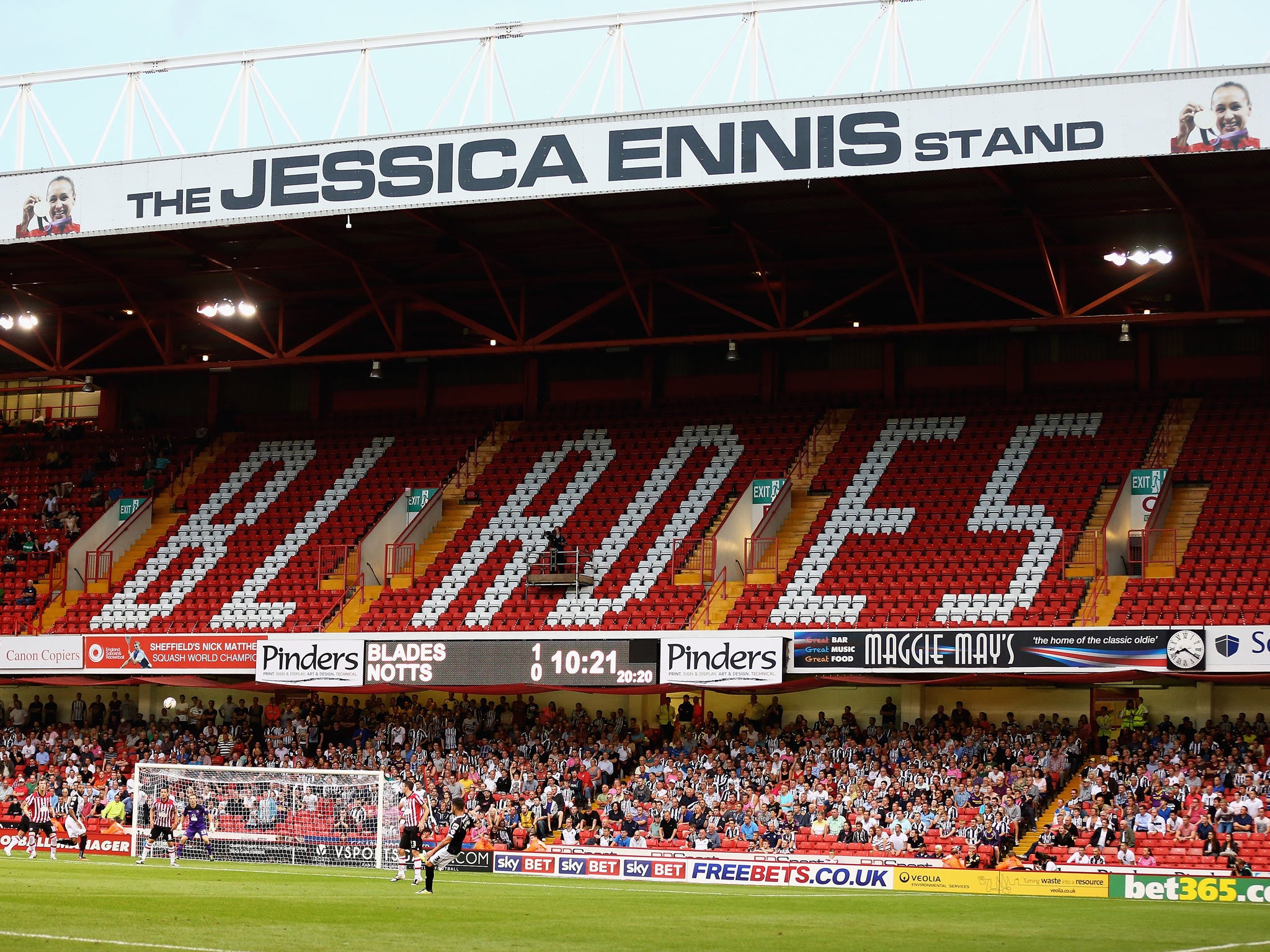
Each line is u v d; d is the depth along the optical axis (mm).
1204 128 32562
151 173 39406
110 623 45469
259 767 42500
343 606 43781
